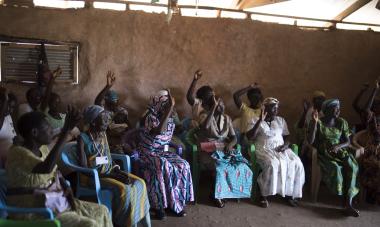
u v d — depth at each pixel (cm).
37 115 285
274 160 460
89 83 526
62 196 296
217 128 479
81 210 305
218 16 567
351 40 607
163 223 412
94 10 520
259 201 476
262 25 575
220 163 454
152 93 550
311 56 599
